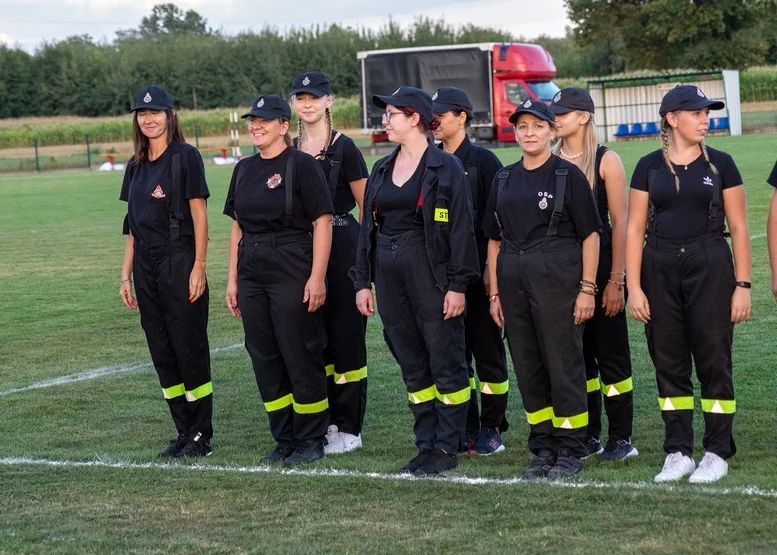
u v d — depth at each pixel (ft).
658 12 168.86
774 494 15.64
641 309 17.22
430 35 243.40
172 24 426.10
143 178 19.67
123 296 20.98
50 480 18.19
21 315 36.58
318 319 19.35
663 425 20.77
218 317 35.01
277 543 14.60
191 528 15.44
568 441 17.70
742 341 27.22
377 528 15.07
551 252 17.20
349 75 229.86
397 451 19.83
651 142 118.52
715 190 16.61
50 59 231.30
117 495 17.19
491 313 18.34
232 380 26.43
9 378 27.32
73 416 23.38
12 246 56.65
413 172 17.98
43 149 172.76
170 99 19.65
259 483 17.62
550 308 17.20
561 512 15.33
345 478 17.69
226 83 228.02
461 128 19.61
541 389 17.87
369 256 18.61
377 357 28.22
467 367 19.31
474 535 14.55
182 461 19.34
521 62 119.65
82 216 72.49
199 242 19.53
